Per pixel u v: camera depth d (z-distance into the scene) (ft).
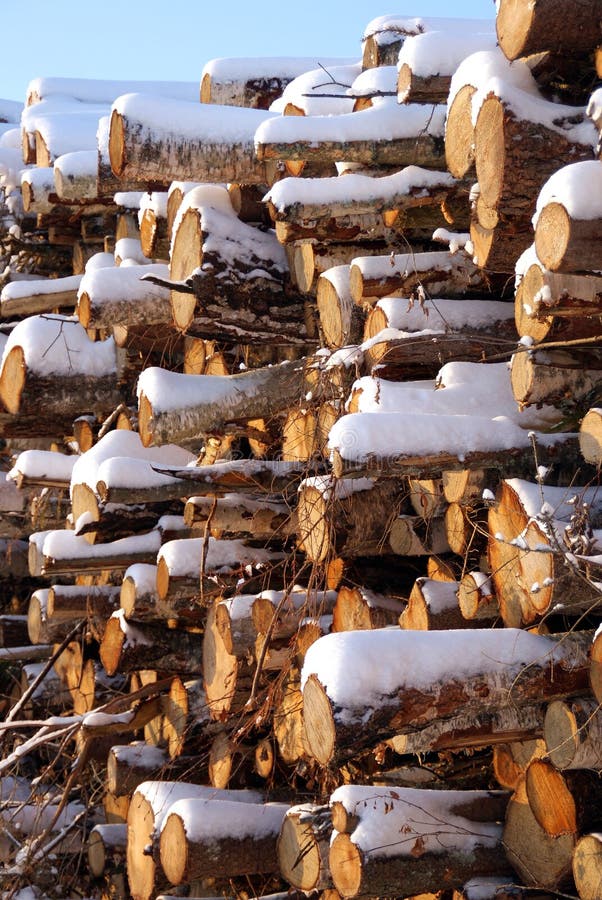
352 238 36.29
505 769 30.40
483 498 27.91
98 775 49.88
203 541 38.50
